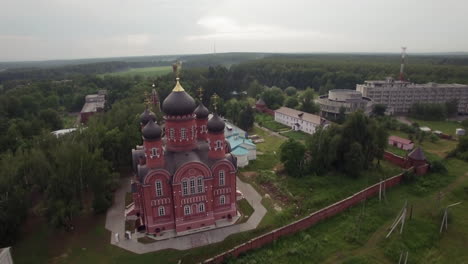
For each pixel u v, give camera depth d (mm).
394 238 47906
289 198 60156
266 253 44406
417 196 61750
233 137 84500
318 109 129000
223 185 52000
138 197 53688
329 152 69250
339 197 61031
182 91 51219
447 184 66000
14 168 51094
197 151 53125
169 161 49875
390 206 57500
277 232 46812
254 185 66500
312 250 45000
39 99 147125
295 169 68750
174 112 50281
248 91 177375
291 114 115750
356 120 70125
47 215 49781
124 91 168250
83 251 45594
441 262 43719
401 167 75062
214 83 154125
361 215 53906
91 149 65875
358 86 148000
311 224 50938
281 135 106438
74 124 131125
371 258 43875
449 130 110312
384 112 128625
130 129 73000
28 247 46625
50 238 48656
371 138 70750
